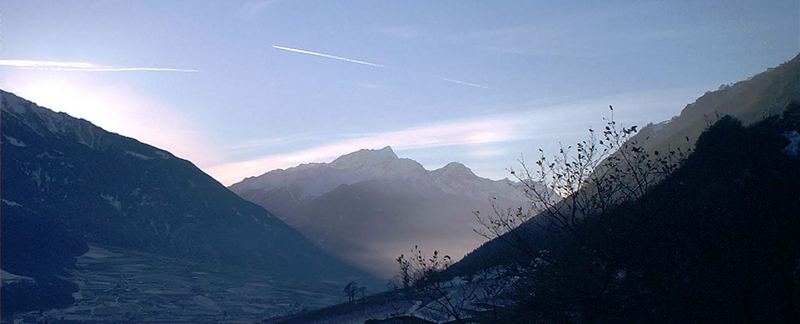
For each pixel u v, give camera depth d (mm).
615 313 13523
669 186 14500
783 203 13875
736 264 13062
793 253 13078
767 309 12719
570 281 13750
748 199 14055
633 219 13797
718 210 14078
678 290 13320
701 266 13438
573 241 14242
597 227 13805
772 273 12914
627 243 13477
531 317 14836
